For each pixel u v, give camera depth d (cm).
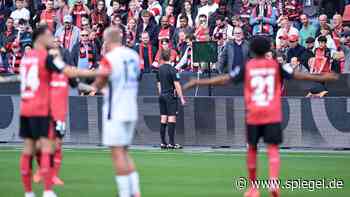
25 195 3756
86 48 7088
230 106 6053
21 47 7344
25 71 3644
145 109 6250
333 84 6438
